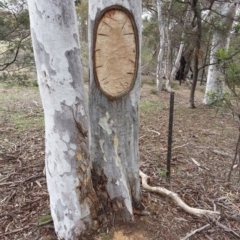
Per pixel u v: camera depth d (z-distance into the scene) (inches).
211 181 125.4
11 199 105.2
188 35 287.0
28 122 211.3
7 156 146.5
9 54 192.5
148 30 391.9
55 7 60.2
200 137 192.4
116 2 68.9
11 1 168.2
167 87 392.5
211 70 286.5
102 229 80.4
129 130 82.1
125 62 74.8
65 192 73.3
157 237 82.5
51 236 83.0
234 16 270.7
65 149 69.7
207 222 93.2
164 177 127.1
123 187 82.0
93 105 77.7
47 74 64.5
